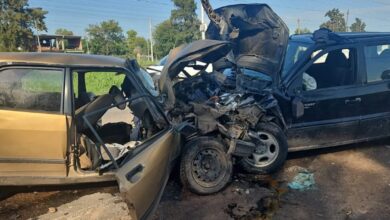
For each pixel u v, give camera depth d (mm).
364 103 5820
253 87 5457
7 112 3801
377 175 5219
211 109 4844
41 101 3881
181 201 4512
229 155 4746
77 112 4074
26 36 64938
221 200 4547
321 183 5000
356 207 4348
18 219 4020
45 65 3900
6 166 3842
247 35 6070
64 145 3865
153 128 4277
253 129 5117
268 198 4574
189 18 75375
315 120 5609
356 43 5875
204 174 4629
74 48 81000
